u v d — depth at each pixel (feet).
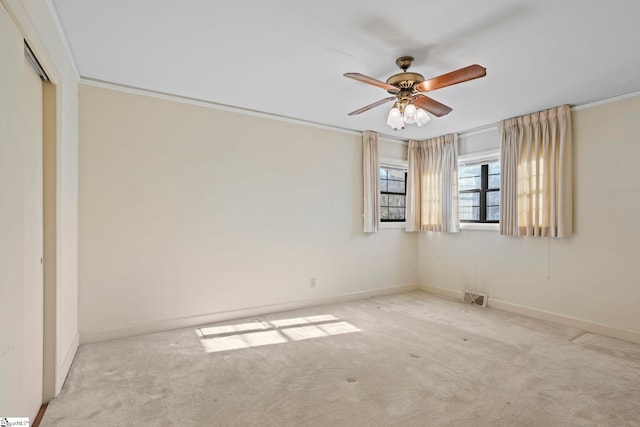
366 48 8.05
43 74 6.47
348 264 15.16
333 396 7.06
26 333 5.80
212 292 11.76
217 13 6.68
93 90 9.89
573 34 7.34
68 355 8.13
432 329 11.28
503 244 13.88
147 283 10.64
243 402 6.81
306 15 6.77
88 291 9.76
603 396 7.09
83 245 9.70
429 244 17.02
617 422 6.21
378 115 13.17
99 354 9.00
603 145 11.09
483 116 13.07
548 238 12.40
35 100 6.32
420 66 8.98
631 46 7.82
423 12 6.64
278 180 13.24
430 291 16.87
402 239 17.07
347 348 9.61
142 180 10.59
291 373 8.06
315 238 14.17
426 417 6.33
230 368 8.30
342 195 14.98
